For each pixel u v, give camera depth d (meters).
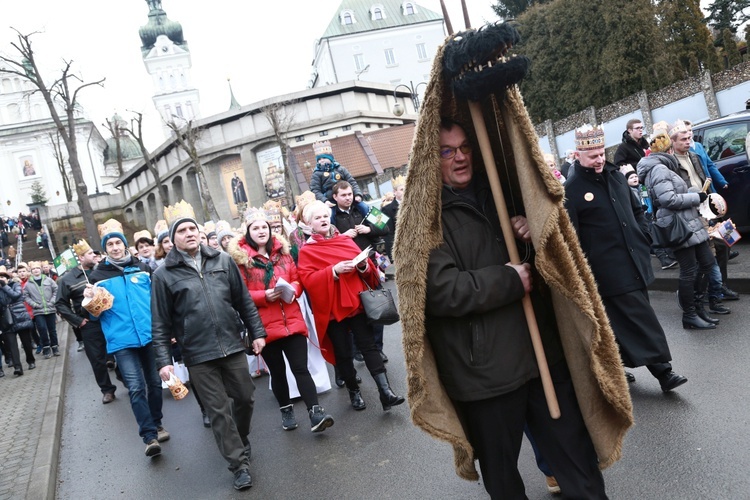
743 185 9.30
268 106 41.62
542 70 33.56
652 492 3.54
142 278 6.42
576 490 2.72
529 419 2.85
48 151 84.25
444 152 2.81
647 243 5.02
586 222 4.93
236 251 5.76
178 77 109.88
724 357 5.45
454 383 2.73
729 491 3.38
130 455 6.41
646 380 5.40
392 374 7.24
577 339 2.73
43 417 8.08
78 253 8.42
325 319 6.02
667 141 6.51
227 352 4.95
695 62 30.05
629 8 29.20
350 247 6.16
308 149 42.84
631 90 30.28
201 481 5.27
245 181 44.28
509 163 2.90
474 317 2.70
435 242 2.68
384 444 5.17
